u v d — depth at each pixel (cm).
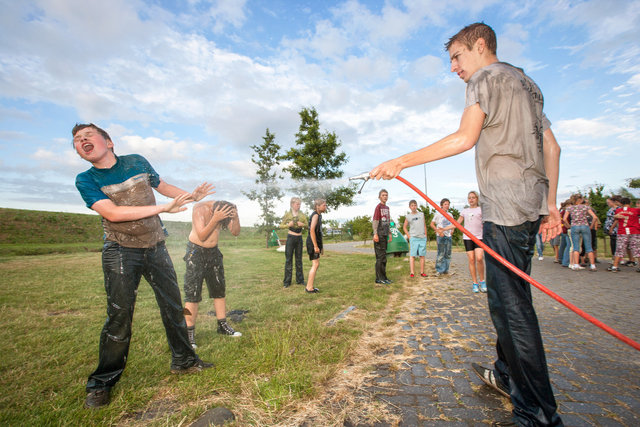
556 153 195
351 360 274
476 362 269
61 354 291
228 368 254
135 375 247
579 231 859
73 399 216
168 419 185
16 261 1097
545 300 504
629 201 827
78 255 1366
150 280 235
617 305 471
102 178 216
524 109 172
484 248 176
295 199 633
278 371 245
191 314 313
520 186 173
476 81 172
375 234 649
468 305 470
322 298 511
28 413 198
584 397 213
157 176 256
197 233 311
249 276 764
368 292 543
